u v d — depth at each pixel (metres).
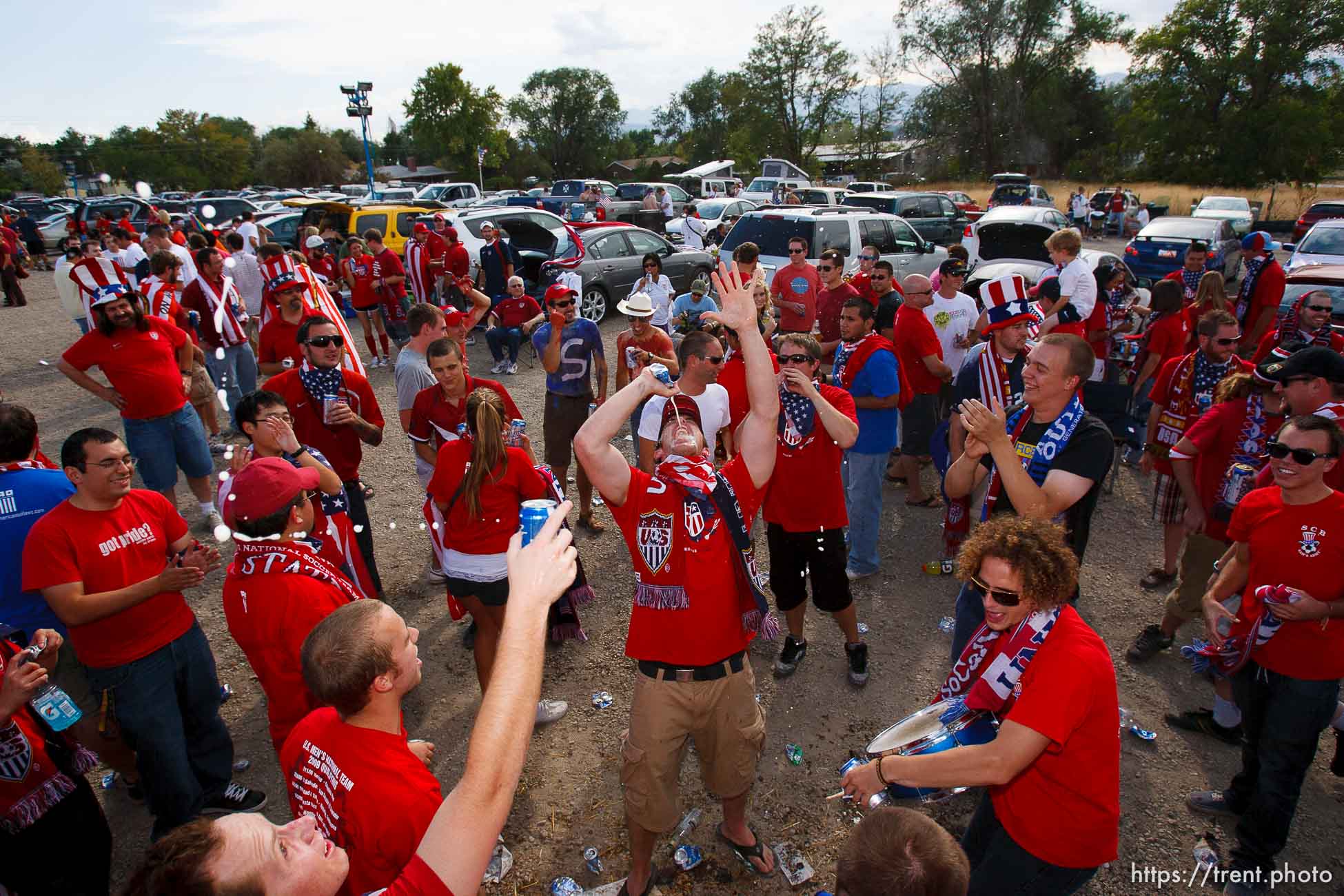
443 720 4.00
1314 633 2.70
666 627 2.58
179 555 2.81
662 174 76.25
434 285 12.09
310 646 1.84
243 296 9.92
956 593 5.14
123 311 5.06
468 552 3.52
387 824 1.80
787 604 4.18
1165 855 3.13
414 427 4.50
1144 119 45.06
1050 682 1.97
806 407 3.80
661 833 2.78
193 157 54.72
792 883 3.00
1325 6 39.12
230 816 1.36
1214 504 3.92
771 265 10.89
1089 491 2.98
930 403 6.10
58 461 7.19
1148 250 16.48
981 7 47.53
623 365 5.80
